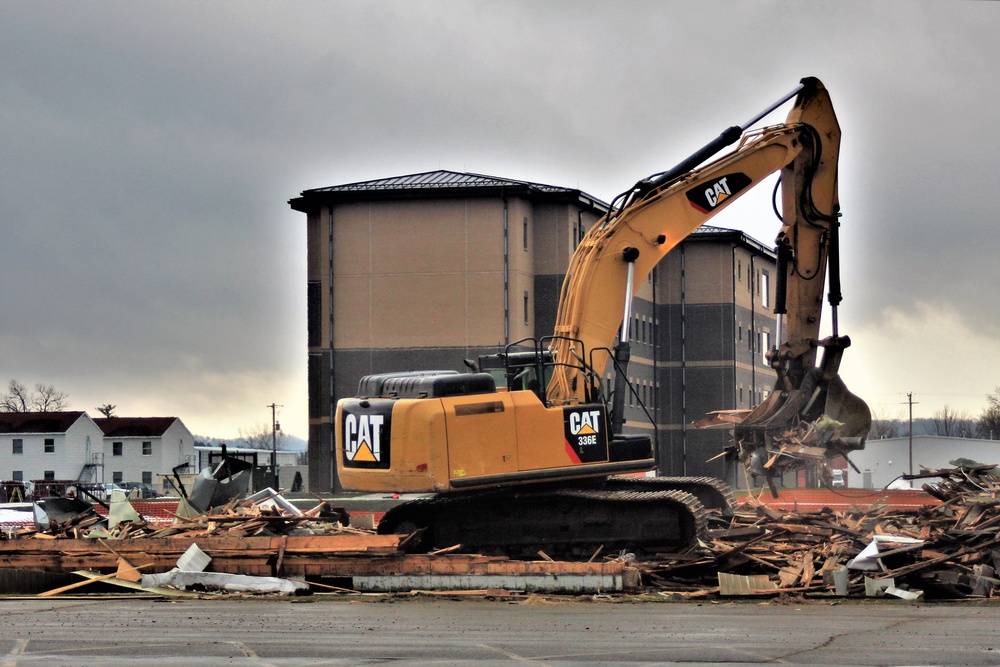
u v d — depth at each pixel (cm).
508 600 2217
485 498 2533
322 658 1510
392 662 1473
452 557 2362
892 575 2205
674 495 2436
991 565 2250
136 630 1803
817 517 2653
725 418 2753
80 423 12912
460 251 7338
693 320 9231
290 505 3123
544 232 7556
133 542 2520
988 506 2494
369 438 2473
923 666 1414
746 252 9662
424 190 7325
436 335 7338
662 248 2620
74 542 2527
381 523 2627
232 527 2594
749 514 2731
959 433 17788
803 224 2730
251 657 1523
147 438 13700
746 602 2144
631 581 2269
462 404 2434
